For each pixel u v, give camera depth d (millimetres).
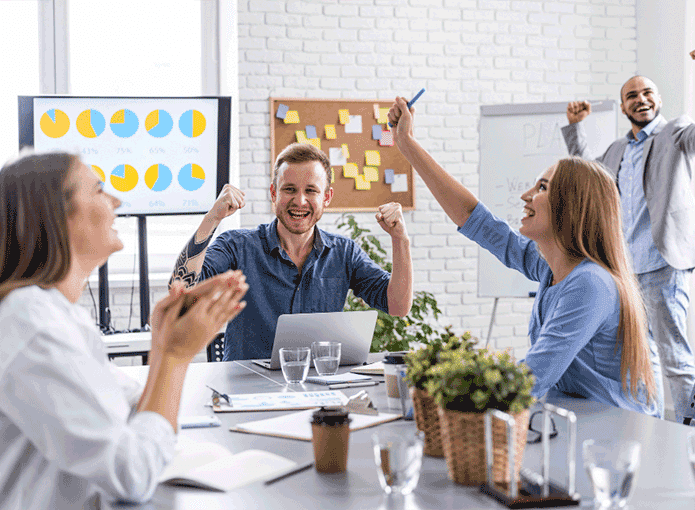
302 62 4352
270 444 1240
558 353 1531
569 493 955
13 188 1029
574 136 4023
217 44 4359
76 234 1062
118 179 3703
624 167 3855
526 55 4676
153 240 4387
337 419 1095
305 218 2211
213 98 3762
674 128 3576
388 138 4473
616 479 904
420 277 4566
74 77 4230
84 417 895
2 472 968
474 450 1019
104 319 3758
